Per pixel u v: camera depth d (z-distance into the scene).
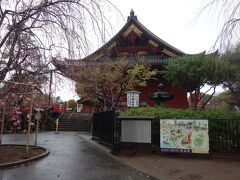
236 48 6.55
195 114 11.27
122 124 11.59
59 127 27.17
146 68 21.97
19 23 7.54
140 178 7.52
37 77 8.36
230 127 10.67
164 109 12.08
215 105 34.16
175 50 25.28
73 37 7.05
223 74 7.28
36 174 7.62
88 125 26.84
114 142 11.50
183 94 24.78
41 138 18.14
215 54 6.73
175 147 10.73
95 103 21.94
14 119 11.41
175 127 10.84
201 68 16.98
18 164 8.80
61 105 32.88
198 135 10.56
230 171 8.34
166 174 8.03
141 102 24.41
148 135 11.21
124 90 20.02
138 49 26.44
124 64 18.92
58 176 7.48
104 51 7.54
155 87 25.22
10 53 7.62
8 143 14.61
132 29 25.30
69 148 13.14
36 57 7.77
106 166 8.99
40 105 11.83
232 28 6.27
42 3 7.46
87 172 8.08
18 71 8.19
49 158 10.20
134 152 11.28
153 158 10.35
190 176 7.81
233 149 10.59
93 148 13.27
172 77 19.16
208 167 8.86
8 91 9.06
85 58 7.49
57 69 8.00
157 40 25.67
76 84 8.66
